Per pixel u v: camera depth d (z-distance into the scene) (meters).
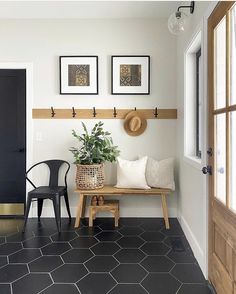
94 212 3.01
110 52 3.30
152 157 3.32
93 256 2.29
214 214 1.78
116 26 3.29
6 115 3.33
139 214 3.34
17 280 1.93
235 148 1.49
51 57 3.30
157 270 2.06
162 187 3.06
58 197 2.87
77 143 3.33
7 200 3.36
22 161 3.35
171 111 3.29
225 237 1.57
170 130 3.31
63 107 3.32
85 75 3.29
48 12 3.11
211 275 1.84
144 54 3.29
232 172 1.51
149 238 2.68
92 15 3.20
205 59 1.94
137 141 3.33
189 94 2.74
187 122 2.76
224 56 1.60
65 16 3.22
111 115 3.31
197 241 2.23
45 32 3.29
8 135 3.34
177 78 3.23
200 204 2.13
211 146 1.83
